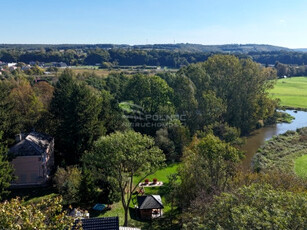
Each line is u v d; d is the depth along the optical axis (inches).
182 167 1640.0
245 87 3292.3
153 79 2970.0
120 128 2428.6
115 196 1611.7
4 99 2036.2
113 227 912.9
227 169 1482.5
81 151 2017.7
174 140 2513.5
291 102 4758.9
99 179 1652.3
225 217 796.0
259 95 3417.8
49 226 638.5
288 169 1937.7
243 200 835.4
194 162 1515.7
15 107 2481.5
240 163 1812.3
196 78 3245.6
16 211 638.5
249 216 720.3
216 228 743.1
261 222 699.4
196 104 2849.4
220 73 3442.4
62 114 2223.2
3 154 1551.4
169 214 1571.1
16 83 3240.7
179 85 3034.0
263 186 948.6
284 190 1149.1
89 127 2006.6
